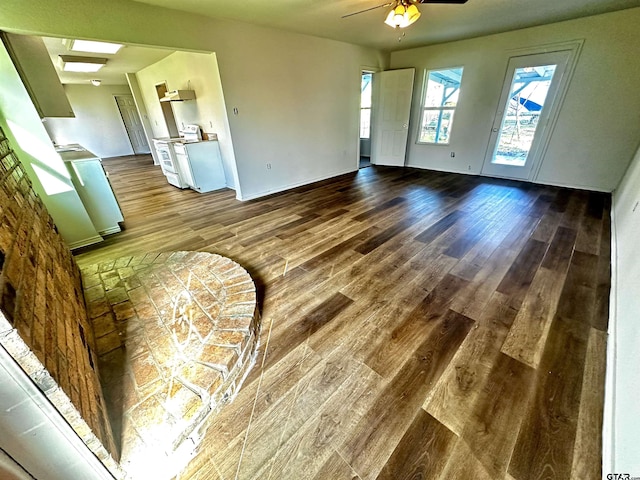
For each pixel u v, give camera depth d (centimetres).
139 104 696
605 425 116
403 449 113
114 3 259
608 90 372
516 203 378
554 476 103
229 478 107
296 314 190
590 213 336
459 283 217
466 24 384
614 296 186
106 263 240
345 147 565
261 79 397
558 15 354
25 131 244
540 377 141
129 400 126
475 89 488
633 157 362
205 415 126
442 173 556
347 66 507
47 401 74
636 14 334
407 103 566
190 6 290
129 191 504
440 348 161
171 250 286
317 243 287
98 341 158
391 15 248
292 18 341
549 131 430
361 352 159
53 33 236
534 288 208
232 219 358
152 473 108
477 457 110
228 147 434
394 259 253
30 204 160
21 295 83
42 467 78
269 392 139
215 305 184
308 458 112
